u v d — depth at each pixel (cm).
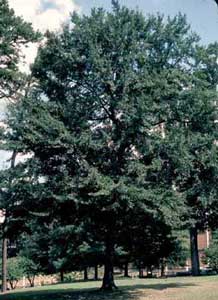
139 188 2092
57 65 2370
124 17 2341
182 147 2200
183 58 2483
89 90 2358
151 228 2492
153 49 2428
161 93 2203
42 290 3073
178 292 2338
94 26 2303
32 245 4356
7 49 2923
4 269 3628
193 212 2881
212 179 2623
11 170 2305
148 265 3194
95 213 2344
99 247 3881
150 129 2219
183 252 4681
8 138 2278
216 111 2414
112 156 2292
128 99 2212
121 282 3347
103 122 2383
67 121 2298
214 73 2686
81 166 2220
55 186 2211
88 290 2694
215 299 1978
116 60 2284
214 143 2519
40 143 2220
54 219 2442
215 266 5097
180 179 2464
